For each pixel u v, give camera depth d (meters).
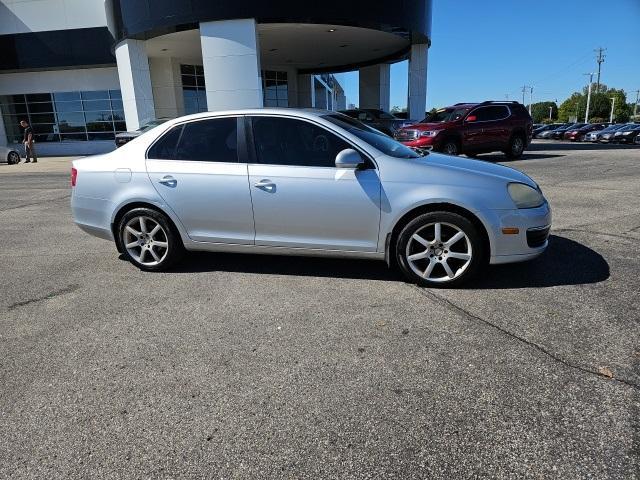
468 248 4.09
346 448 2.35
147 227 4.95
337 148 4.35
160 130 4.87
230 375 3.01
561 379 2.83
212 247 4.78
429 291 4.19
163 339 3.51
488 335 3.38
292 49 23.45
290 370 3.04
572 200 7.89
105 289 4.57
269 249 4.60
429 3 20.64
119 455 2.36
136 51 19.44
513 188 4.10
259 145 4.52
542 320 3.56
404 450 2.32
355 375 2.96
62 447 2.43
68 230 7.16
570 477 2.12
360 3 17.41
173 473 2.23
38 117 26.94
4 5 24.39
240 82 17.05
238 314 3.89
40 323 3.86
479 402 2.65
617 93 105.50
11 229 7.35
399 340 3.37
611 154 16.86
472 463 2.22
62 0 24.09
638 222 6.29
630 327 3.40
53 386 2.96
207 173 4.61
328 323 3.67
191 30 17.97
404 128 14.59
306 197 4.34
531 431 2.41
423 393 2.75
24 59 24.95
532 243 4.14
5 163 21.17
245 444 2.40
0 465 2.32
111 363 3.20
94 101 26.58
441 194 4.04
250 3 16.41
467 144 14.35
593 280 4.28
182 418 2.62
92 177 5.00
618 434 2.36
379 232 4.25
